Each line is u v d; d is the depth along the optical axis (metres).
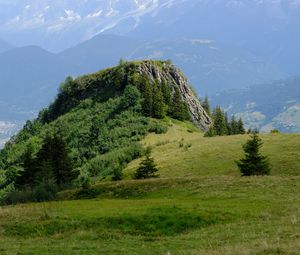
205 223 41.28
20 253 32.38
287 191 56.28
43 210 49.84
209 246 31.58
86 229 41.22
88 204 55.78
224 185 65.06
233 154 113.88
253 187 61.16
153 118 193.50
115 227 41.38
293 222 36.78
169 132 181.50
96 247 34.19
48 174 98.94
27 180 107.75
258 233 34.31
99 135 180.88
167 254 29.30
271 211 43.72
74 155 175.75
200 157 117.12
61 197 80.25
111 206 52.03
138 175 101.50
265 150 108.81
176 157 122.38
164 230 40.25
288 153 102.62
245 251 26.98
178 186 70.19
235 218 42.09
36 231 41.59
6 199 81.44
